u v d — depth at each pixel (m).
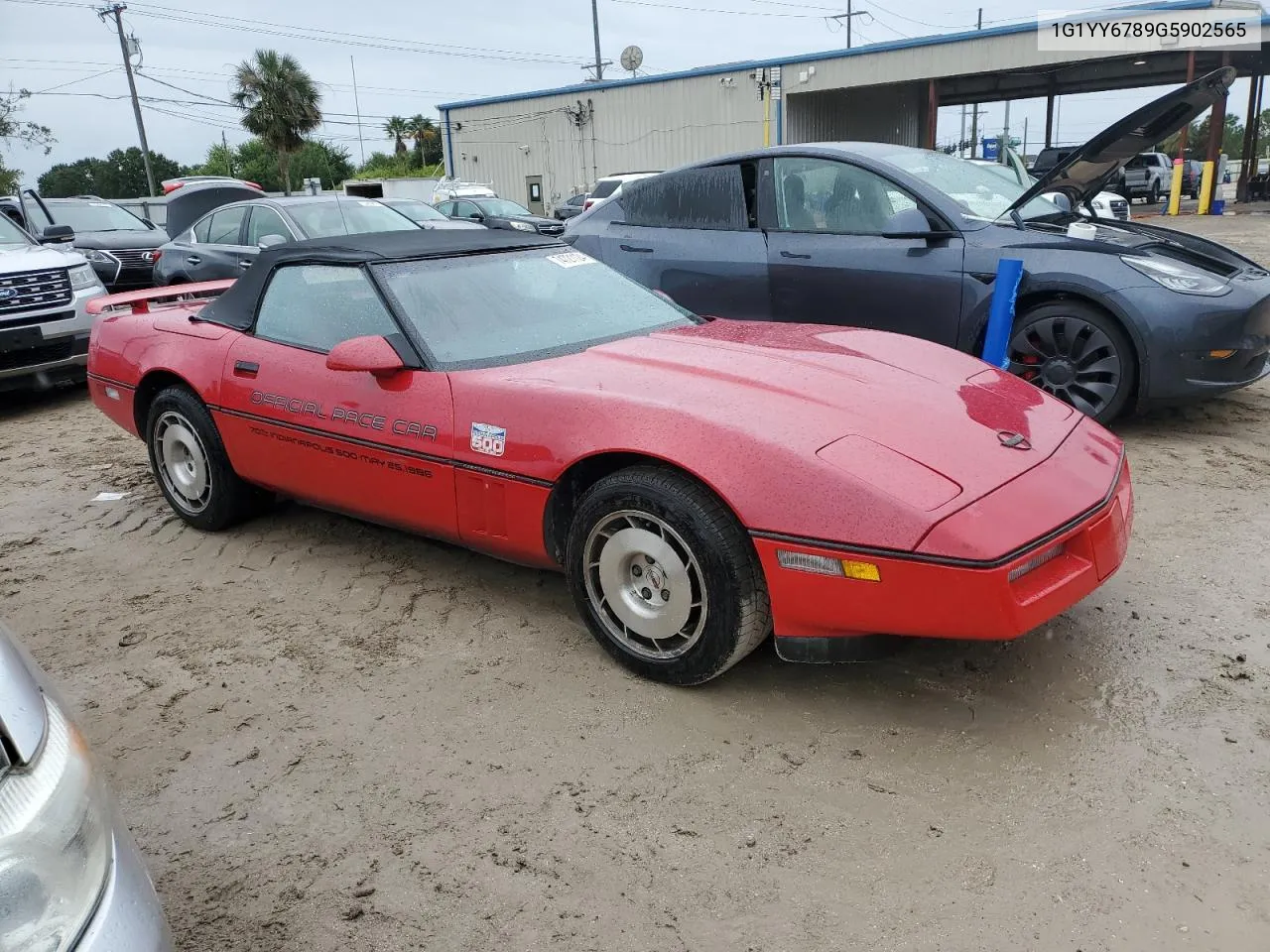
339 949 2.10
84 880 1.32
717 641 2.83
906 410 2.95
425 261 3.91
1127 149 5.41
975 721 2.79
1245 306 4.92
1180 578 3.63
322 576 4.11
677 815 2.46
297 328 4.03
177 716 3.08
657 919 2.13
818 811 2.45
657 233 6.51
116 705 3.16
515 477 3.18
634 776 2.63
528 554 3.30
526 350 3.63
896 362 3.41
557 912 2.16
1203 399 5.21
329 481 3.86
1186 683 2.93
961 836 2.33
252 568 4.24
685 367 3.25
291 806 2.59
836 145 6.01
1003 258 5.12
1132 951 1.97
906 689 2.98
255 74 47.53
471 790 2.61
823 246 5.79
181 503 4.73
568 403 3.09
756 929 2.08
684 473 2.84
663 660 3.00
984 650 3.18
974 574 2.43
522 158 34.47
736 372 3.17
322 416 3.78
